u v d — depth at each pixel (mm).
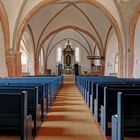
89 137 5273
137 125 4215
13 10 16500
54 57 37125
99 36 24609
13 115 4352
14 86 5816
